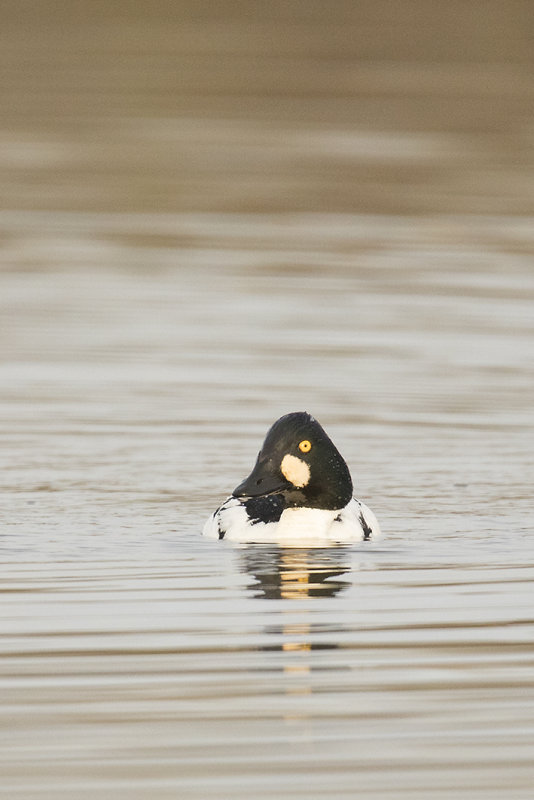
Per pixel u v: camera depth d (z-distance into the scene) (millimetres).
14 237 27984
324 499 12758
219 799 7488
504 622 10172
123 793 7547
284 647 9625
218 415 17328
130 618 10250
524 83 41562
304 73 42312
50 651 9539
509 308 23125
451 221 29344
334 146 35406
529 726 8352
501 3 50375
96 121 37344
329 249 27266
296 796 7523
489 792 7574
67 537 12586
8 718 8438
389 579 11336
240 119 37781
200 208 30250
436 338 21281
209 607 10562
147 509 13617
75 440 16188
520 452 15828
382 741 8164
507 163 34031
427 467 15258
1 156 34094
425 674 9141
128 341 21016
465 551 12211
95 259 26422
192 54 44219
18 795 7523
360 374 19266
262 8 50250
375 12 49594
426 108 38938
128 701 8688
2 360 19938
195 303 23344
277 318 22406
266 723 8398
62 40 45469
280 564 11797
